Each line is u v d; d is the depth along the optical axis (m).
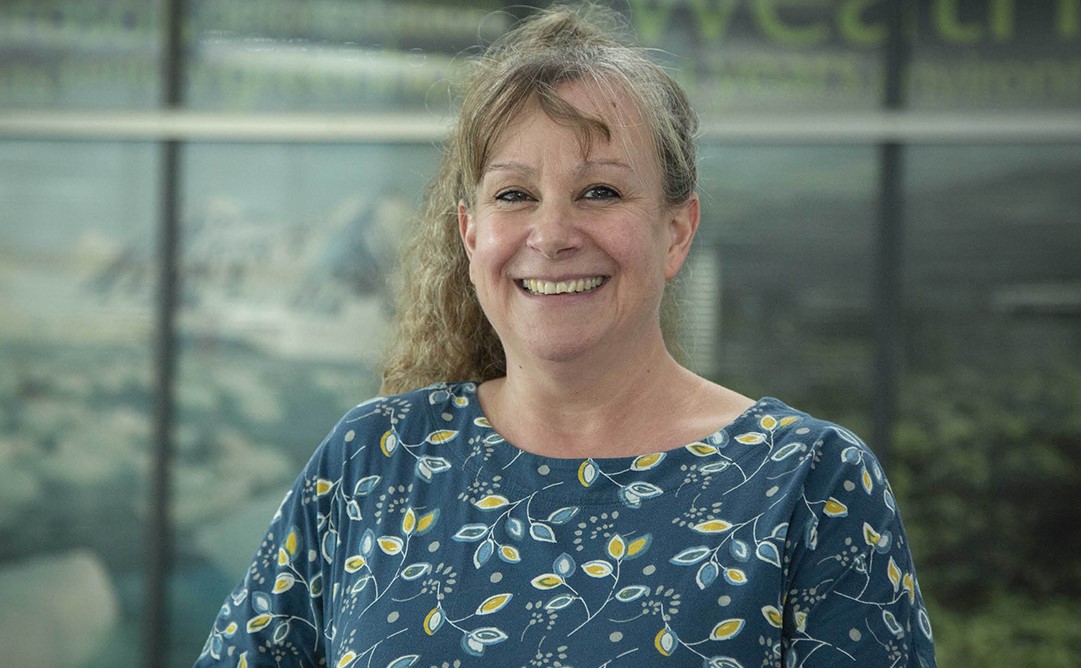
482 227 1.63
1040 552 4.95
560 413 1.66
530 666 1.47
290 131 5.26
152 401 5.29
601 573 1.51
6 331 5.32
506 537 1.57
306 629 1.72
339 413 5.25
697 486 1.55
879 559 1.48
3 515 5.28
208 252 5.30
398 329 1.99
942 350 5.04
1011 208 5.00
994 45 4.98
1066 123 4.96
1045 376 4.98
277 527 1.74
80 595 5.26
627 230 1.56
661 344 1.69
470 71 1.78
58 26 5.33
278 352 5.28
